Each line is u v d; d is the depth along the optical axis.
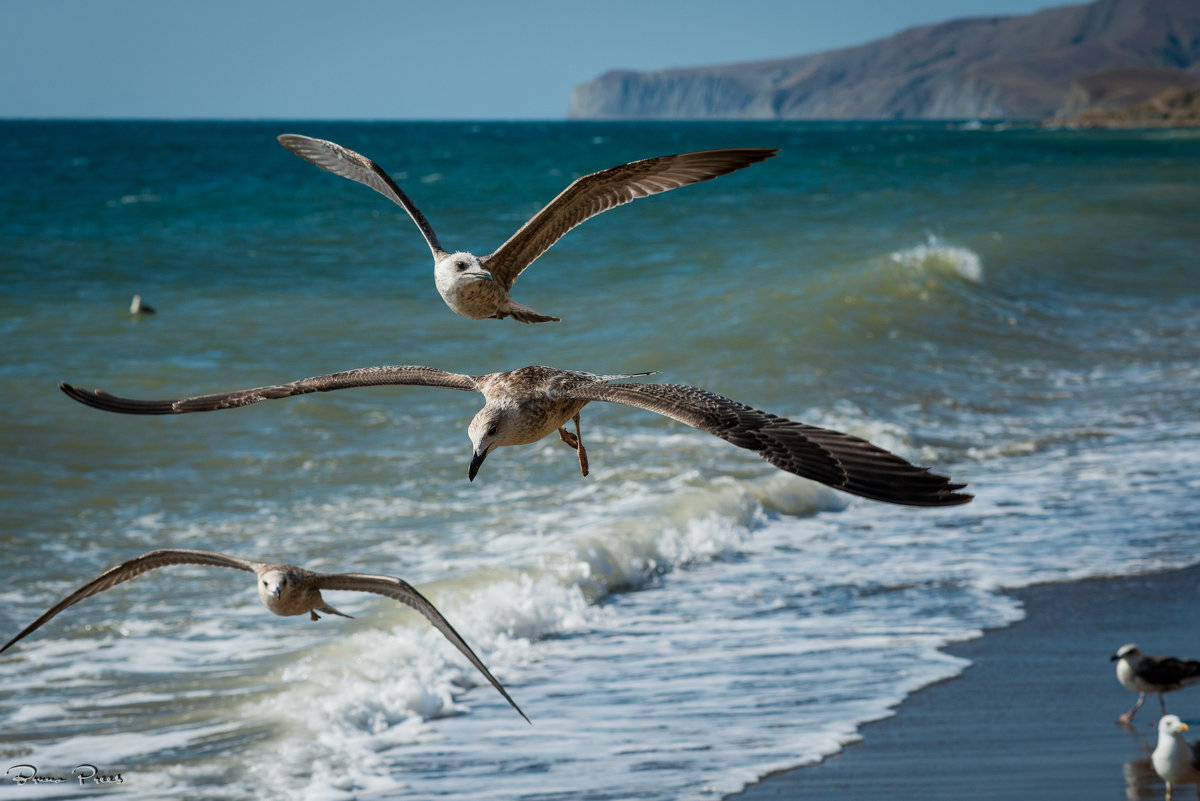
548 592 11.07
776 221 42.62
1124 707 9.06
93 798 7.65
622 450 15.80
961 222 40.78
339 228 39.53
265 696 9.09
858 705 9.09
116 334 21.73
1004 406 18.47
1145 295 28.06
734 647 10.27
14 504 13.11
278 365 19.83
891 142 152.75
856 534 13.45
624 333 22.33
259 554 12.01
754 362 20.19
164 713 8.83
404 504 13.63
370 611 10.69
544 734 8.66
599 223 42.31
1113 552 12.39
